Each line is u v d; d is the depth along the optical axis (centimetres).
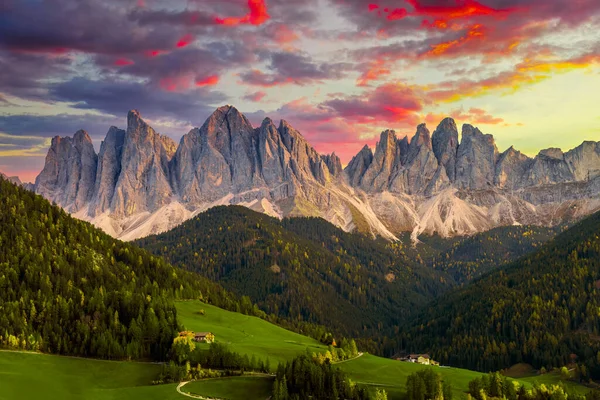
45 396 18925
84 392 19750
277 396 19225
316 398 19625
